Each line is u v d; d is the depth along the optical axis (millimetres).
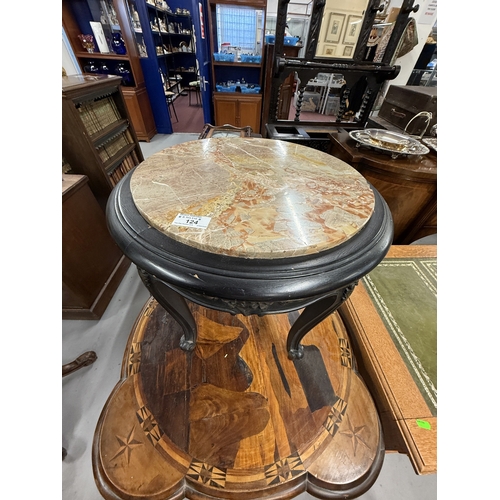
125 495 617
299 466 662
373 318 963
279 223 513
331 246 489
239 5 2373
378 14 1966
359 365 953
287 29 2750
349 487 641
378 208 624
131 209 554
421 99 1664
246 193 599
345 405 774
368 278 1124
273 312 546
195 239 469
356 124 2084
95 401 1022
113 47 2668
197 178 651
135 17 2621
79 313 1251
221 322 995
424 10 2344
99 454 668
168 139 3293
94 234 1263
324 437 709
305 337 963
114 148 1643
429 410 721
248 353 898
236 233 483
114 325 1274
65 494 826
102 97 1498
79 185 1139
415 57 2646
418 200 1409
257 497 624
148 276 606
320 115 3416
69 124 1159
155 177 649
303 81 1858
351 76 1847
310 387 812
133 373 837
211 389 799
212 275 447
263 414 748
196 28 2494
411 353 859
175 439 697
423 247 1311
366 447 696
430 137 1654
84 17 2447
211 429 715
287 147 875
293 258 467
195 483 634
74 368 1070
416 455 625
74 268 1143
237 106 2938
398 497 868
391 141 1391
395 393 758
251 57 2699
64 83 1269
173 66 4938
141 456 667
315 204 578
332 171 725
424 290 1082
